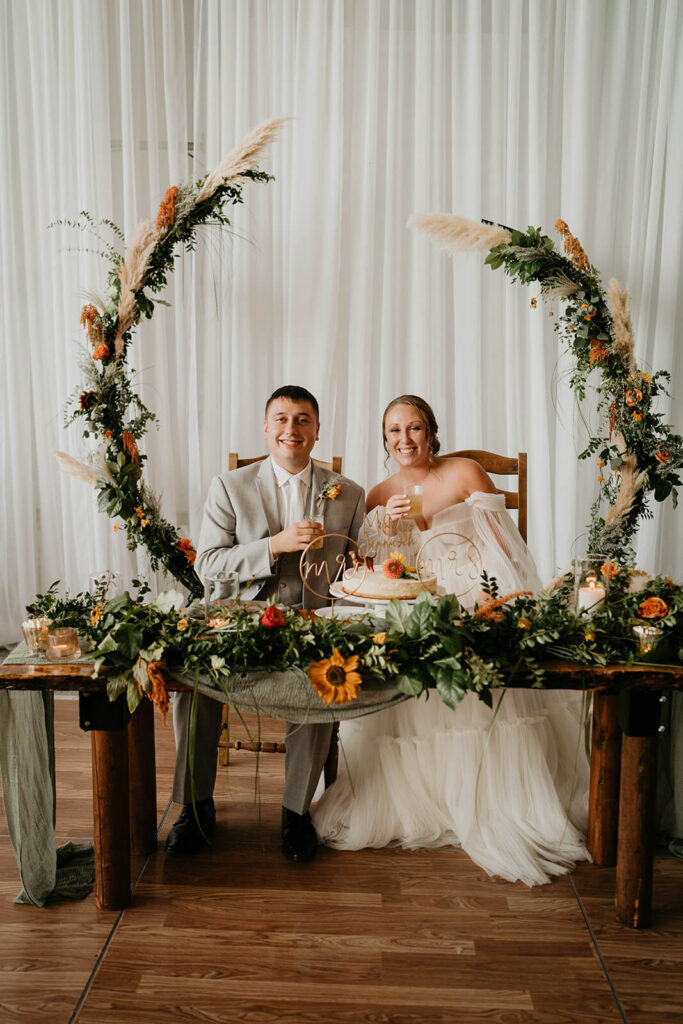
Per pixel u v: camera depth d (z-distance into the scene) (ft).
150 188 11.72
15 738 6.63
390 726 7.82
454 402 12.18
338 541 8.64
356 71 11.63
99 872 6.73
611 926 6.59
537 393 11.85
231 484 8.68
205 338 11.99
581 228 11.57
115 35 11.61
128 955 6.22
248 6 11.33
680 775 7.49
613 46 11.37
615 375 9.72
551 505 12.03
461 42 11.48
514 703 7.76
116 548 12.24
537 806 7.73
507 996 5.83
